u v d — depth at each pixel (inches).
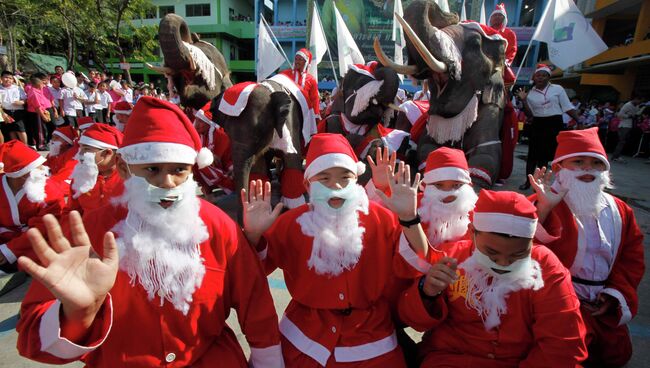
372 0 1104.8
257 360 70.5
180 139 59.4
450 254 79.4
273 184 251.4
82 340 52.8
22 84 409.1
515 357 72.2
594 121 520.1
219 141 207.8
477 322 73.9
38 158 133.6
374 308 80.2
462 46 171.8
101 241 61.0
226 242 66.3
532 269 68.8
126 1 912.9
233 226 68.2
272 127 158.7
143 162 57.4
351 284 77.2
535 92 245.1
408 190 72.7
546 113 240.8
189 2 1473.9
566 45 227.9
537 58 1149.7
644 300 125.8
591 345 91.9
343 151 79.1
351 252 76.2
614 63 621.6
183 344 61.9
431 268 71.1
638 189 281.6
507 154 222.1
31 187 132.0
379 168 85.6
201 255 63.2
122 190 62.7
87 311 50.3
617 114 450.6
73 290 47.8
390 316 83.7
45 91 394.6
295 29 1300.4
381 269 79.9
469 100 170.9
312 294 78.1
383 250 81.0
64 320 50.9
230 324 111.3
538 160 250.1
